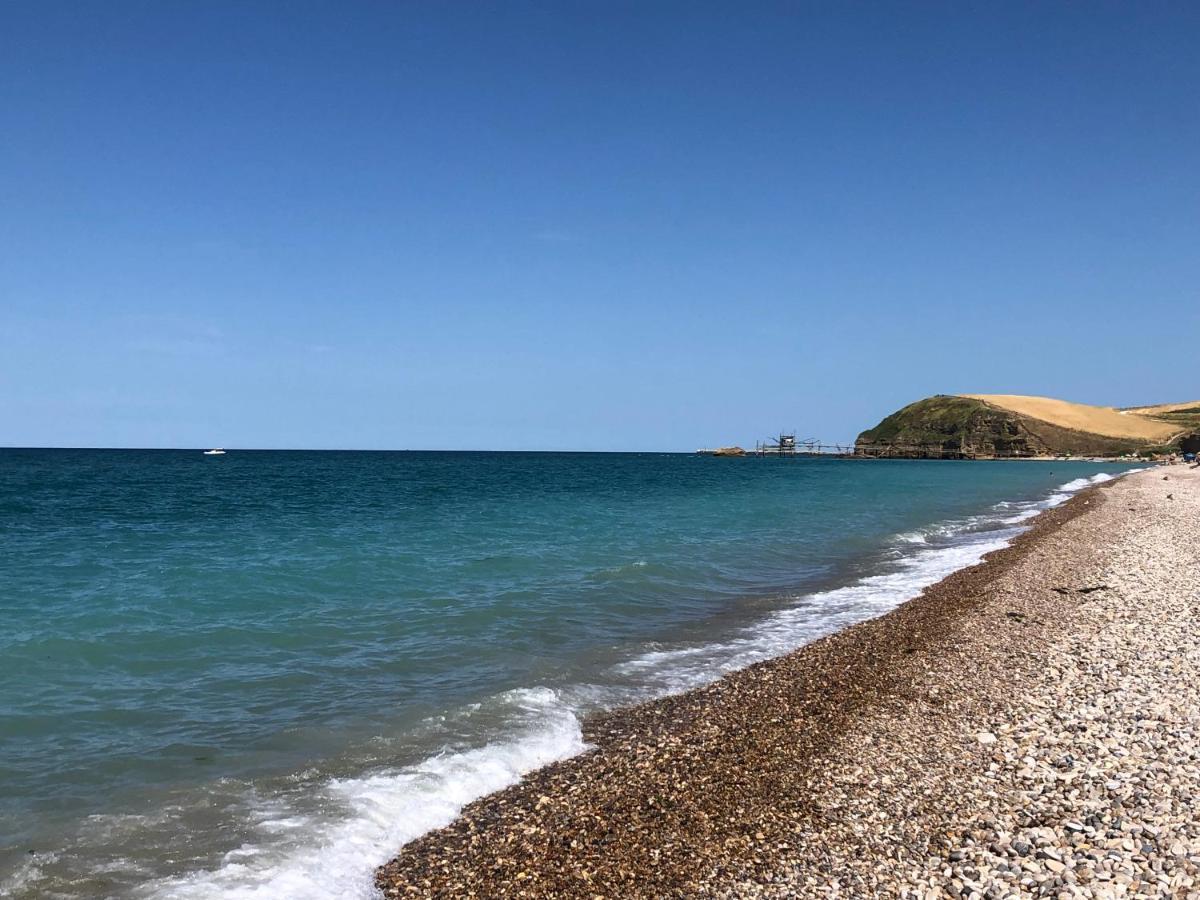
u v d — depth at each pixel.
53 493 53.06
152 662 13.44
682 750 10.03
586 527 34.72
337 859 7.46
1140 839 7.00
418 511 42.03
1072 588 19.70
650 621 17.31
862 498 56.22
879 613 18.12
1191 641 13.70
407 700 11.88
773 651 14.91
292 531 32.00
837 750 9.83
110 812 8.23
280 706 11.51
